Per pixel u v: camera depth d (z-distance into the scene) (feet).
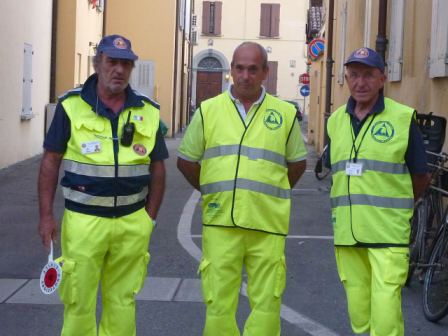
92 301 15.16
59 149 15.19
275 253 15.83
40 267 26.89
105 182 14.96
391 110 15.99
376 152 15.84
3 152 55.98
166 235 32.96
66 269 14.85
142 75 84.89
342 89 67.72
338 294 23.85
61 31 72.90
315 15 107.45
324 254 29.43
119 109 15.20
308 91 123.54
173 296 23.24
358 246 15.85
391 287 15.30
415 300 23.06
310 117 103.71
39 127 68.49
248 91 15.67
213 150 15.87
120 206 15.10
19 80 59.67
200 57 170.40
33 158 64.13
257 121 15.81
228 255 15.70
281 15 171.22
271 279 15.83
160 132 15.69
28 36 62.44
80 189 14.99
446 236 21.11
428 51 36.42
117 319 15.37
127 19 105.29
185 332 20.01
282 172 15.98
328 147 17.10
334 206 16.40
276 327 15.98
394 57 44.11
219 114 15.90
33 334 19.69
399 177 15.88
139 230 15.33
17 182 49.75
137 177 15.20
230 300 15.88
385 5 42.98
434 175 23.75
